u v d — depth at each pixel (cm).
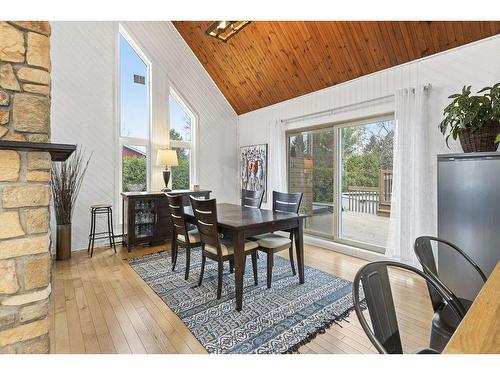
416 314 225
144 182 469
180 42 505
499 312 91
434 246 299
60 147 130
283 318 219
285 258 379
